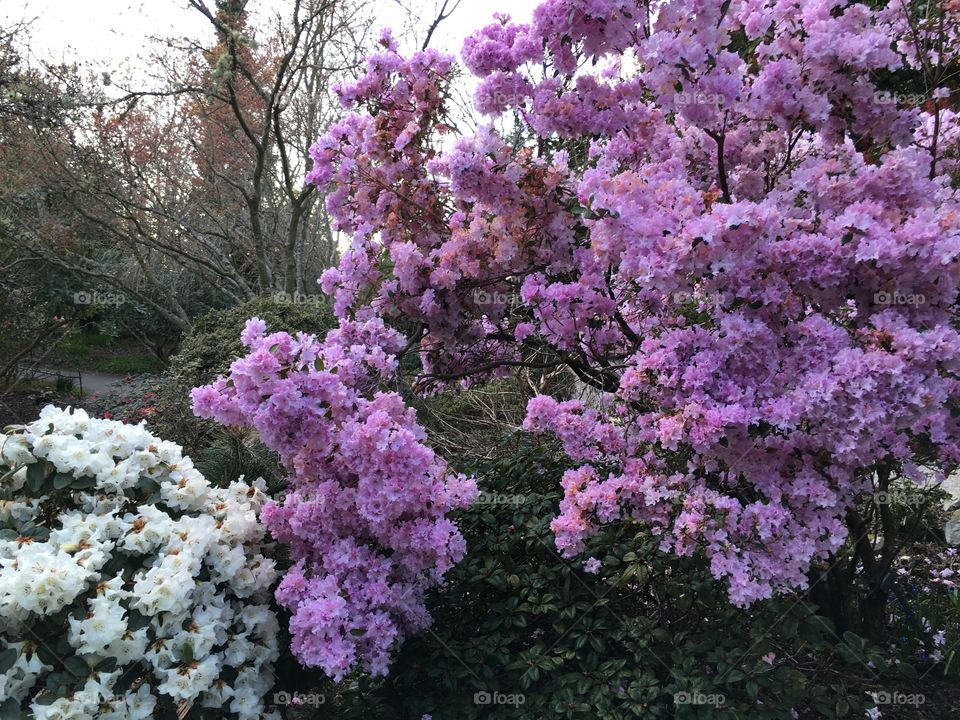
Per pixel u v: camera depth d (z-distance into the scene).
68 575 1.78
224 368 5.93
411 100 2.87
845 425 1.78
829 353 1.88
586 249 2.53
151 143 10.40
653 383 2.08
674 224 1.91
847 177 2.06
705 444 1.90
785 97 2.17
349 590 2.14
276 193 10.72
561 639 2.33
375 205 2.89
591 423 2.31
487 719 2.17
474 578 2.48
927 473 2.48
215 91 8.16
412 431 2.25
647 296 2.41
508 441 4.02
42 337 9.23
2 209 9.13
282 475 3.31
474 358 3.14
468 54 2.45
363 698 2.25
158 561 2.01
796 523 1.99
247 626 2.13
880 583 2.74
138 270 11.25
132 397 8.07
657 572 2.34
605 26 2.19
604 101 2.40
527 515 2.72
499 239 2.61
